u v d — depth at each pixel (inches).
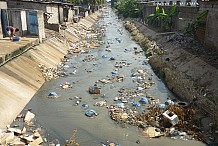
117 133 483.8
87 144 448.5
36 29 970.1
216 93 580.4
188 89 650.2
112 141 458.9
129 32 1785.2
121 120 527.5
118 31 1833.2
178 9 1290.6
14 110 528.4
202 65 727.1
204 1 933.2
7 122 484.4
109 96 653.9
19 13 944.3
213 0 823.1
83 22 1971.0
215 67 678.5
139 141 458.3
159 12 1560.0
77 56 1050.1
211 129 486.9
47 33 1160.2
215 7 807.7
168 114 514.0
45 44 978.7
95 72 847.1
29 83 665.6
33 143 431.5
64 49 1092.5
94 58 1022.4
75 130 490.9
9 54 690.8
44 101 612.4
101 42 1370.6
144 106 593.9
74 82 746.2
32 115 530.3
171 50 1002.1
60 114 552.4
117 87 716.0
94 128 500.1
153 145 446.3
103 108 585.0
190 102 592.7
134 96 651.5
